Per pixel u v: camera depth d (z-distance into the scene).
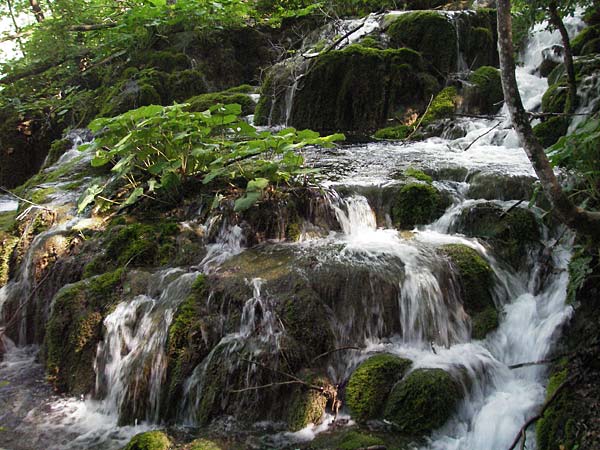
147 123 4.55
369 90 7.21
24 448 3.21
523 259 4.09
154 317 3.70
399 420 3.08
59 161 7.56
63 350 3.95
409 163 5.45
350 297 3.61
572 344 3.29
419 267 3.76
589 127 3.30
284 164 4.93
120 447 3.19
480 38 7.84
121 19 9.92
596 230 2.79
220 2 10.05
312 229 4.47
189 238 4.42
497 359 3.55
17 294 4.66
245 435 3.13
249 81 10.24
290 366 3.31
